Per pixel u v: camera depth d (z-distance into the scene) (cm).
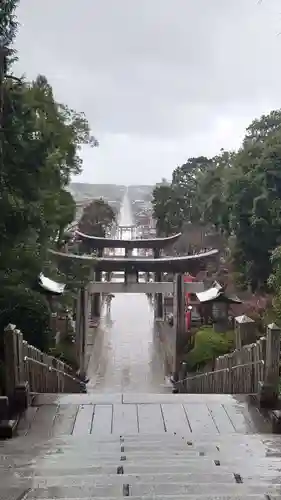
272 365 1001
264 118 3947
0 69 1490
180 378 2630
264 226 2566
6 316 1622
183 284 3022
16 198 1612
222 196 3072
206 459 646
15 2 1437
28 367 1120
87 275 2916
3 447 751
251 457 676
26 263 1812
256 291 2828
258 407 991
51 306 2117
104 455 679
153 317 4653
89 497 469
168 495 472
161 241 4234
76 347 2762
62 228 2584
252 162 2689
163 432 863
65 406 995
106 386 2681
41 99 2084
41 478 542
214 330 2614
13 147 1667
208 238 4538
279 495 467
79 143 2988
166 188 5169
